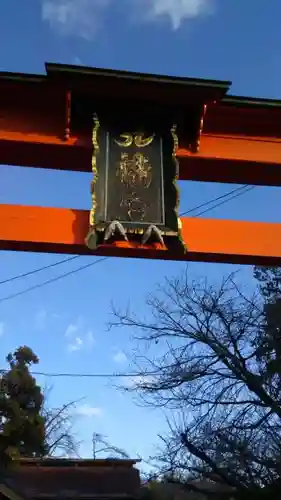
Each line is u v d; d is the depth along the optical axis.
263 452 10.02
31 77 6.84
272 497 9.36
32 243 6.43
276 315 11.80
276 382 11.21
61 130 7.10
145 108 7.13
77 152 7.15
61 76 6.59
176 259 6.73
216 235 6.76
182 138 7.28
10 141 6.94
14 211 6.54
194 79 6.76
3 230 6.40
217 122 7.46
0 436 19.84
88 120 7.13
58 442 24.86
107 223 6.43
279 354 11.24
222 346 11.45
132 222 6.52
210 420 10.75
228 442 9.85
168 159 7.01
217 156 7.26
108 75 6.59
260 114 7.48
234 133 7.52
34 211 6.59
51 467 14.84
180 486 10.84
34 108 7.16
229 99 7.27
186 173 7.50
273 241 6.83
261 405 10.50
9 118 7.07
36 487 14.34
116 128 7.09
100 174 6.77
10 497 13.20
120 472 14.89
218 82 6.79
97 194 6.61
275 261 6.86
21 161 7.30
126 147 6.99
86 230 6.56
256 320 12.17
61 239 6.46
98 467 15.10
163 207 6.70
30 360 23.70
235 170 7.50
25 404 21.88
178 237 6.44
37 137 6.99
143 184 6.79
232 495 9.89
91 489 14.38
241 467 9.90
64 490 14.25
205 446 10.34
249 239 6.80
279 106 7.38
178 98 6.96
